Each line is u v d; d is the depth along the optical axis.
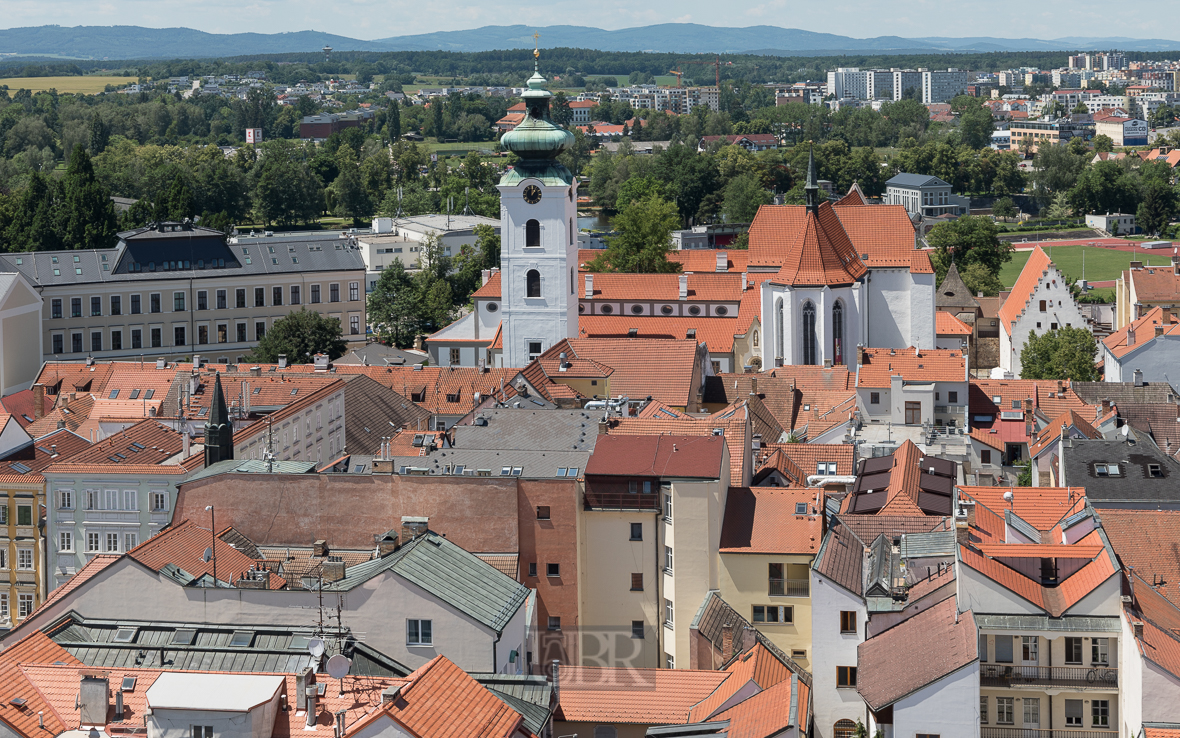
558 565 120.19
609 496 120.75
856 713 110.25
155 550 106.06
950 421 192.38
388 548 111.44
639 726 103.62
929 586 105.00
